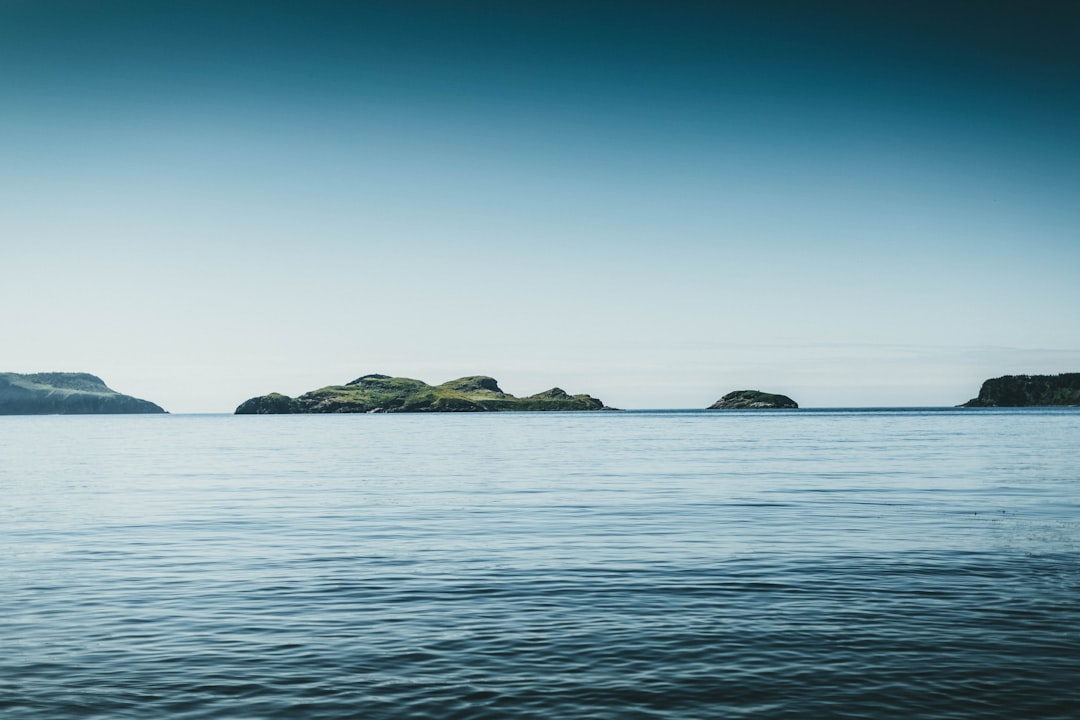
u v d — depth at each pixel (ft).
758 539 98.58
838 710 43.09
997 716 42.19
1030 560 83.30
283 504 141.28
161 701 44.68
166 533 107.34
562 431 622.95
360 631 58.44
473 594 70.03
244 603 67.21
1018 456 257.34
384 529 109.60
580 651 53.26
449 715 42.63
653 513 124.36
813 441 390.21
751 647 53.93
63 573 80.43
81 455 324.39
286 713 42.96
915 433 479.00
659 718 42.14
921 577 75.31
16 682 47.75
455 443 421.18
